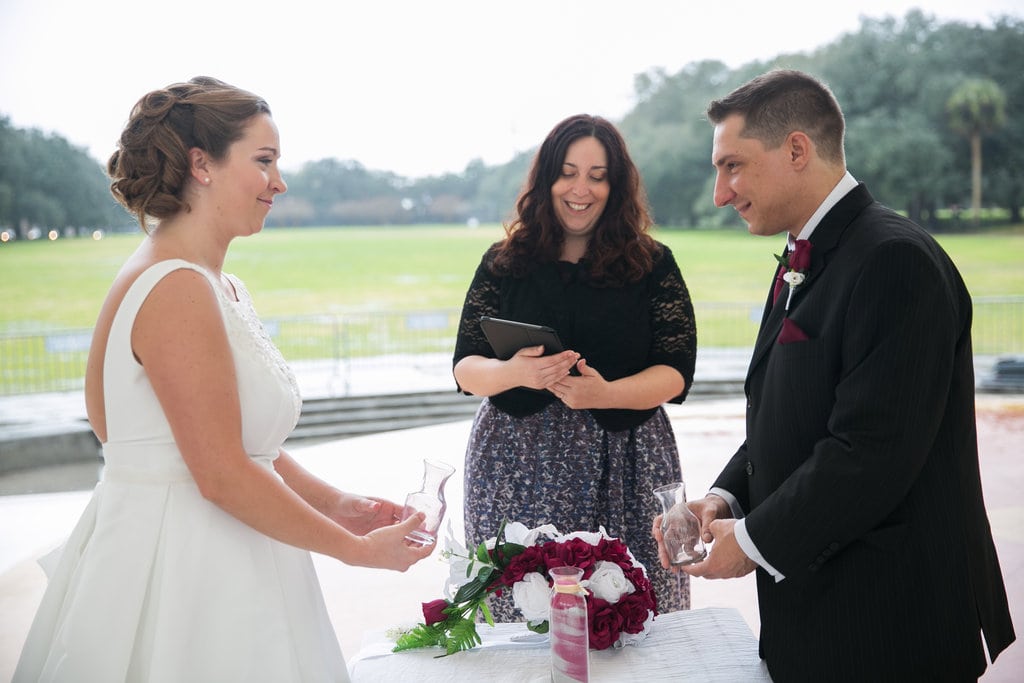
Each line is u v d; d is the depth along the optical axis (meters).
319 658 1.72
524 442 2.49
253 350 1.68
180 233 1.65
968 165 37.59
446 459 7.38
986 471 6.48
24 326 26.22
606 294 2.51
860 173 37.50
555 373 2.28
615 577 1.95
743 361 14.98
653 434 2.52
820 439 1.70
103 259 38.22
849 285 1.64
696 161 47.00
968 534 1.69
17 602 4.21
